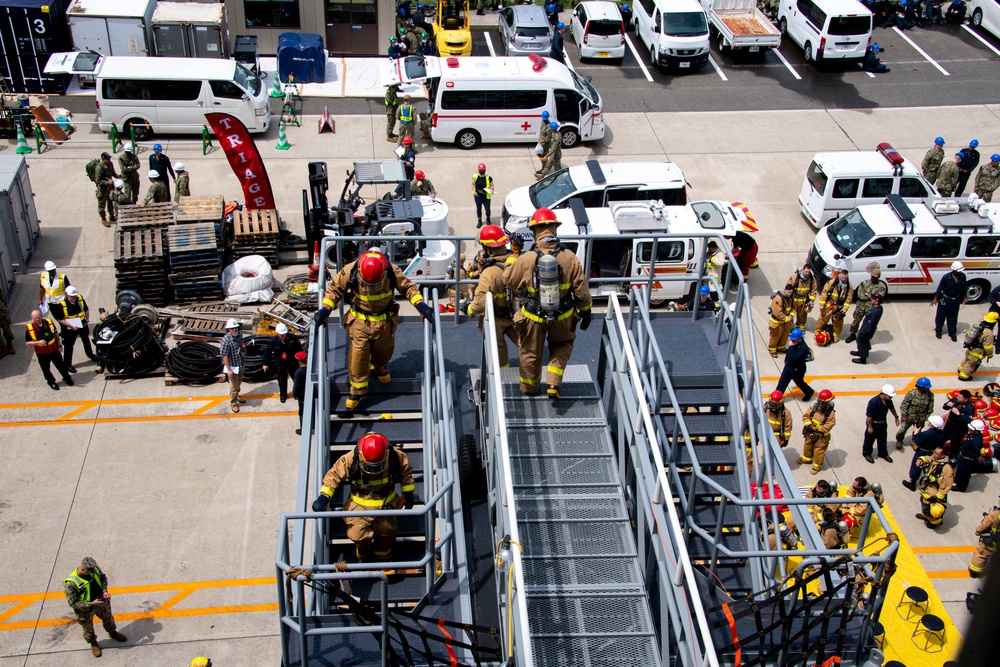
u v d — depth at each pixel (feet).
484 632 24.29
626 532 24.91
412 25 100.99
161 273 60.03
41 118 78.64
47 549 43.65
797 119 88.22
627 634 22.95
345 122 85.46
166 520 45.62
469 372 32.86
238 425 52.16
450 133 80.48
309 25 97.25
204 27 86.28
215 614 41.06
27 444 49.90
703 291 54.70
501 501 23.93
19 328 59.06
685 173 78.69
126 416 52.39
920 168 79.61
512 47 95.71
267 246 64.18
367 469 23.06
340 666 22.18
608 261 62.90
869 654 23.08
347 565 21.04
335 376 29.63
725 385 31.83
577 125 80.69
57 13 86.33
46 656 38.86
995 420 52.21
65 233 68.44
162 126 79.51
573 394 27.89
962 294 59.57
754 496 29.91
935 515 46.44
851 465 51.19
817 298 64.69
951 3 112.06
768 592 25.27
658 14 95.61
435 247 62.54
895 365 59.06
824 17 94.73
